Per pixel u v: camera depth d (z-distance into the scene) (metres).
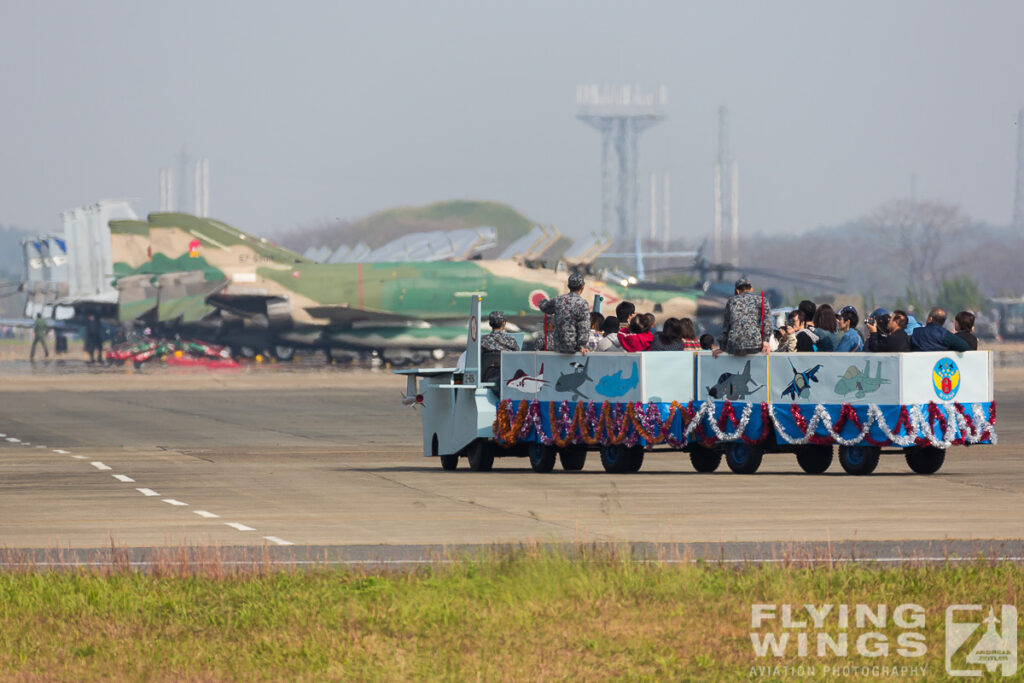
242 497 65.50
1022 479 71.25
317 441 111.81
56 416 146.62
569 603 37.59
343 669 31.77
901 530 51.53
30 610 37.59
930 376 71.12
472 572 41.41
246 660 32.56
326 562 44.19
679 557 44.09
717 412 73.50
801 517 55.38
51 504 62.81
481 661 32.22
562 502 61.50
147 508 60.97
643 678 31.09
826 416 71.75
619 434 74.25
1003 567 41.88
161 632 35.25
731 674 31.52
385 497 64.62
